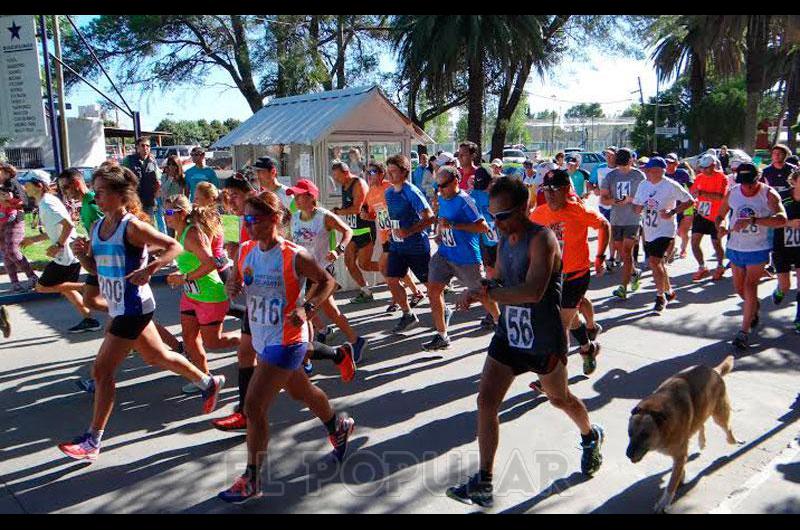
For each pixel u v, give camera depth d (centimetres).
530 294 322
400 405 500
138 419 483
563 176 501
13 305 854
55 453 430
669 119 4406
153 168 1041
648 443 321
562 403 363
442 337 631
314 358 468
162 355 445
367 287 845
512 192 330
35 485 386
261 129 977
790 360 583
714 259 1102
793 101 3481
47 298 884
